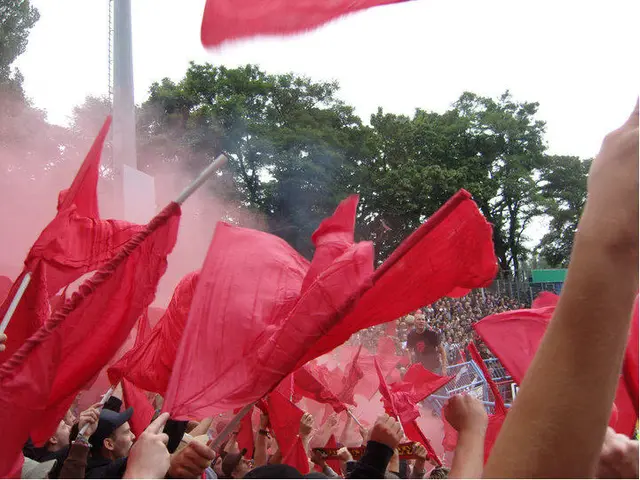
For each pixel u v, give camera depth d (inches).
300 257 99.6
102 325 101.7
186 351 90.0
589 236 47.3
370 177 1390.3
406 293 92.1
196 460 80.4
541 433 47.1
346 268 88.0
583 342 46.5
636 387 87.3
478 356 138.6
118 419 122.2
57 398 102.9
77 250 116.7
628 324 46.9
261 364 88.2
